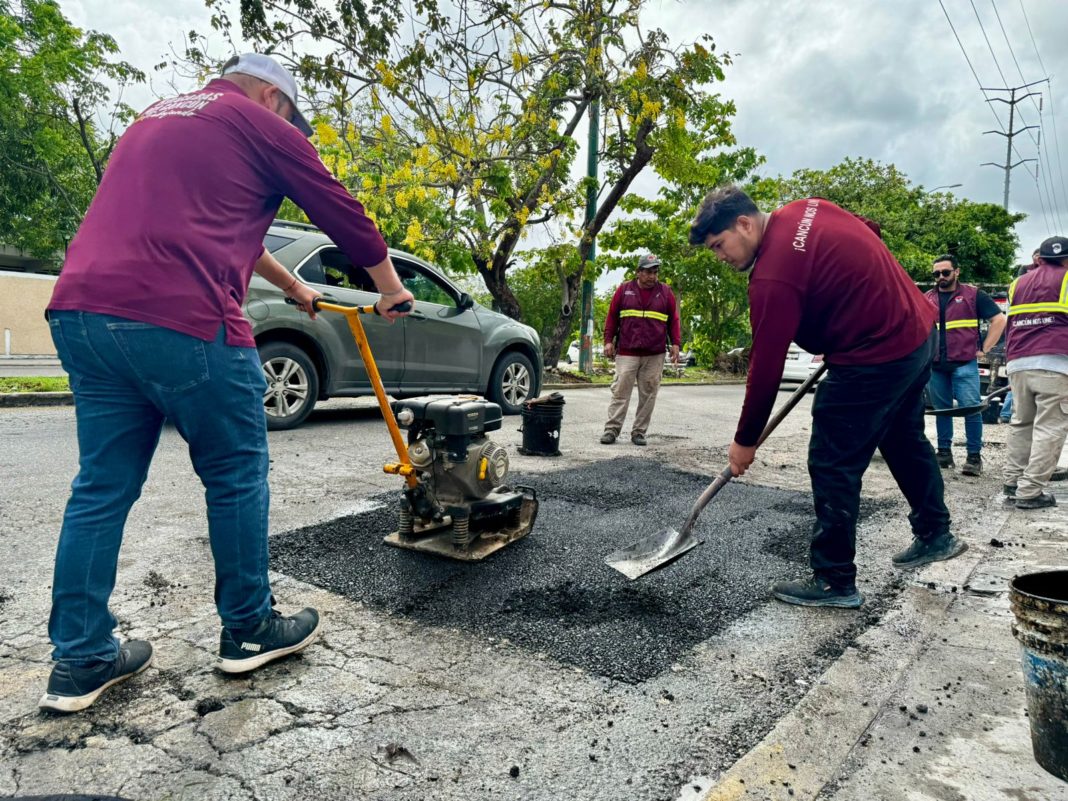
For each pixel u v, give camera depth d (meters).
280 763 1.94
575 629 2.85
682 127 13.36
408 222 11.99
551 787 1.88
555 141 12.65
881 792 1.91
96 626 2.17
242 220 2.20
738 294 23.86
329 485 4.99
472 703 2.28
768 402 2.99
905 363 2.94
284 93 2.43
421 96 9.59
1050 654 1.92
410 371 7.79
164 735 2.05
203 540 3.70
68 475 4.92
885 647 2.78
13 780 1.83
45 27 20.19
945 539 3.65
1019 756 2.08
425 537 3.79
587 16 11.51
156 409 2.22
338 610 2.95
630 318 7.20
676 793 1.88
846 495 3.09
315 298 2.80
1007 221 32.44
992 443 8.35
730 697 2.38
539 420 6.41
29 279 19.88
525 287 31.97
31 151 21.53
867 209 31.25
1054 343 4.84
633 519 4.45
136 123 2.21
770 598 3.25
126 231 2.04
